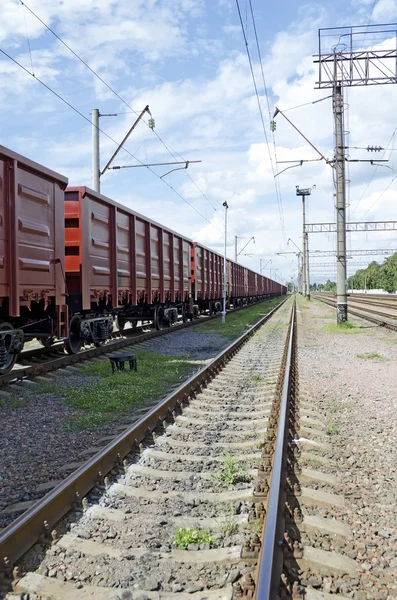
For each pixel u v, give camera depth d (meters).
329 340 18.70
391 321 26.83
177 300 22.53
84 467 4.51
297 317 33.50
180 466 5.16
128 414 7.42
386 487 4.74
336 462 5.36
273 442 5.50
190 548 3.56
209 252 30.45
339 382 10.13
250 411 7.62
